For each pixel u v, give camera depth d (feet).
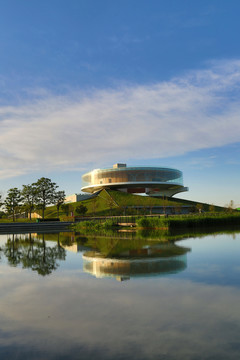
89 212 267.59
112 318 19.43
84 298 23.88
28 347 15.96
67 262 41.88
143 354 14.83
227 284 26.86
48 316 20.21
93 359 14.53
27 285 28.78
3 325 18.95
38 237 97.60
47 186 265.95
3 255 51.37
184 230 97.19
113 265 37.73
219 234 79.51
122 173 342.44
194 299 22.77
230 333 16.94
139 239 73.36
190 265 36.22
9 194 261.24
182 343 15.88
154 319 19.08
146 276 30.76
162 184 346.74
